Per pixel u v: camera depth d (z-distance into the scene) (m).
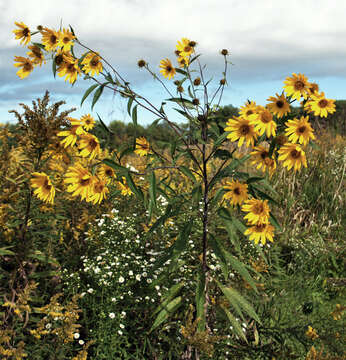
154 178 1.28
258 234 1.24
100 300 1.58
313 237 2.30
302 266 1.96
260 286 1.62
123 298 1.58
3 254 1.48
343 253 2.20
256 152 1.29
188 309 1.43
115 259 1.66
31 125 1.47
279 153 1.23
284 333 1.46
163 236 1.83
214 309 1.50
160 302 1.52
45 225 1.66
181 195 1.41
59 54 1.26
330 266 2.14
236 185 1.28
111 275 1.58
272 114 1.19
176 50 1.49
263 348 1.44
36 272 1.60
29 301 1.55
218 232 1.74
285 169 2.74
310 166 3.02
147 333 1.44
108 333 1.44
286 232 2.24
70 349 1.35
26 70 1.32
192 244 1.70
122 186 1.39
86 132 1.29
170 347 1.44
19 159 1.62
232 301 1.36
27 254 1.53
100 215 2.03
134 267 1.67
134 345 1.52
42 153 1.54
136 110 1.29
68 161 1.56
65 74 1.28
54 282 1.62
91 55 1.26
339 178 2.97
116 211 1.95
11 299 1.49
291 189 2.70
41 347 1.32
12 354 1.22
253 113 1.19
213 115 1.39
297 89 1.18
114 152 1.33
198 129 1.36
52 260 1.57
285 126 1.22
